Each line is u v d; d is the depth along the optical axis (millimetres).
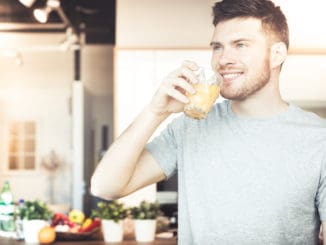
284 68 4922
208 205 1444
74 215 3684
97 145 8180
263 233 1394
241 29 1404
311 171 1397
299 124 1443
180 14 5078
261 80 1421
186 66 1350
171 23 5078
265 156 1417
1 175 8219
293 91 4922
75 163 6574
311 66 4906
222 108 1520
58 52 8328
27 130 8297
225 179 1435
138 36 5082
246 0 1405
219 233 1423
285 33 1460
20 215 3383
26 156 8258
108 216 3367
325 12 4887
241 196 1413
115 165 1409
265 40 1418
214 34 1452
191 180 1477
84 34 8117
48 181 8227
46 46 8188
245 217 1402
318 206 1424
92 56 8344
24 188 8219
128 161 1410
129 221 3766
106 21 7930
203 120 1513
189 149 1497
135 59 4996
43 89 8320
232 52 1412
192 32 5070
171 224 4391
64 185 8227
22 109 8297
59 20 7609
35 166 8250
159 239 3494
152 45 5074
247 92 1419
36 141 8273
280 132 1431
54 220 3570
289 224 1395
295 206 1394
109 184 1431
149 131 1402
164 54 4992
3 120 8273
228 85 1424
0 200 3580
